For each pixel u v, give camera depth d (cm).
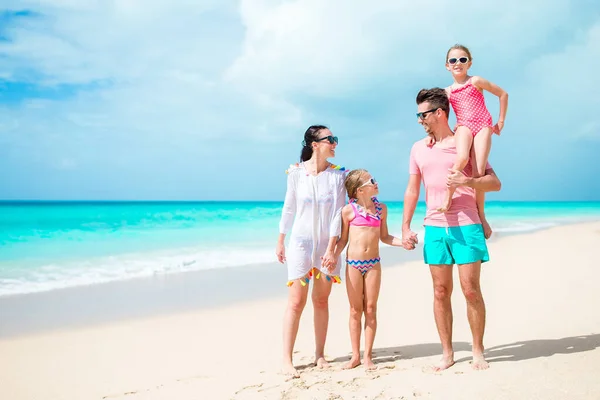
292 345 454
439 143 420
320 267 457
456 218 400
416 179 435
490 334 521
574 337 468
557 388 331
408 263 1147
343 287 859
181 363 498
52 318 691
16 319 686
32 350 551
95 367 494
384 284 873
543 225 2642
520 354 424
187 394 398
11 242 1617
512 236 1823
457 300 723
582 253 1188
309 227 455
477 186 387
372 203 450
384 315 654
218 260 1252
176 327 640
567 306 621
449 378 375
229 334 604
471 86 423
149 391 418
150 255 1341
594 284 764
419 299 751
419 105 423
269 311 723
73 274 1057
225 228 2200
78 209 4334
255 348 543
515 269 977
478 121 414
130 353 537
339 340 555
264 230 2097
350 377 407
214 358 512
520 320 570
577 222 2900
